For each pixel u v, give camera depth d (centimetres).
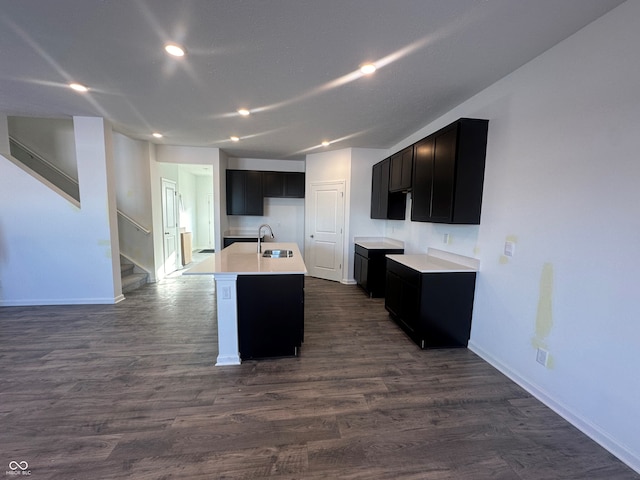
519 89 210
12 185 345
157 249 511
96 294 376
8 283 358
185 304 383
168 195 563
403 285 296
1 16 156
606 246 154
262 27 166
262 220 614
